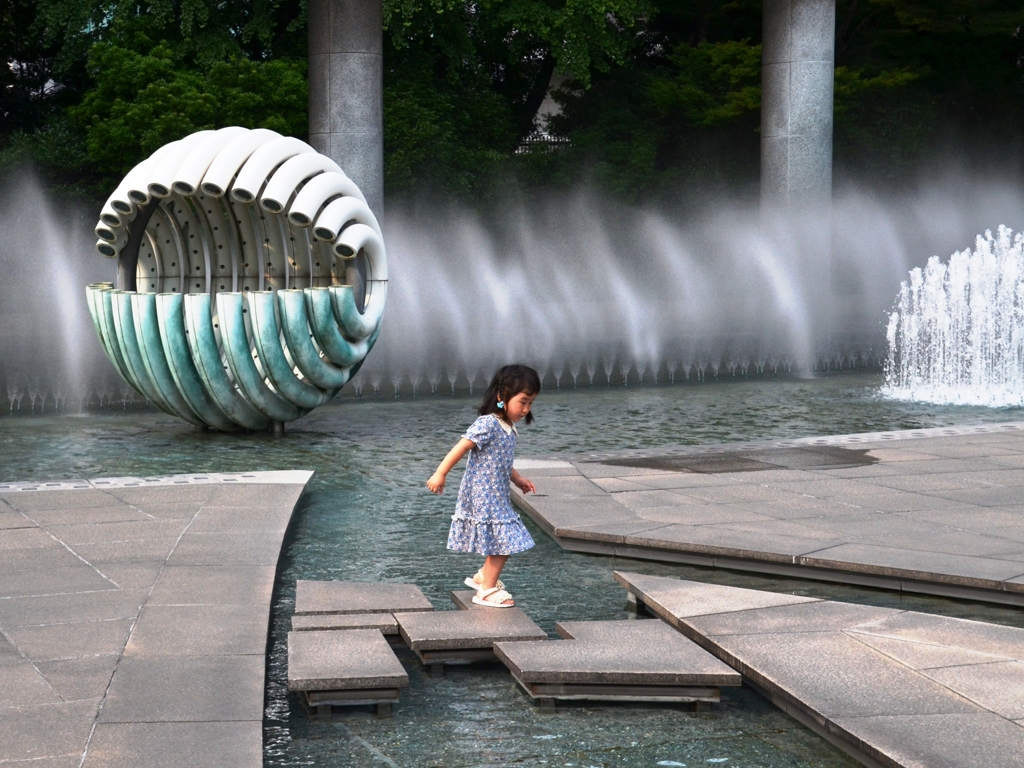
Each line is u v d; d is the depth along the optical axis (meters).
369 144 18.97
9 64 36.44
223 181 11.91
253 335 12.10
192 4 26.23
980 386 17.02
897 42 37.12
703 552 7.49
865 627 5.82
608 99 39.53
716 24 39.47
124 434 12.88
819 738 4.77
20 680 5.00
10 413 14.63
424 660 5.58
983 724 4.54
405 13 24.39
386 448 12.00
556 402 15.52
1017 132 40.97
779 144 20.81
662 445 11.92
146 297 11.98
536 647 5.45
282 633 6.16
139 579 6.69
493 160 33.41
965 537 7.64
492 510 6.16
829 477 9.77
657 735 4.81
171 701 4.76
